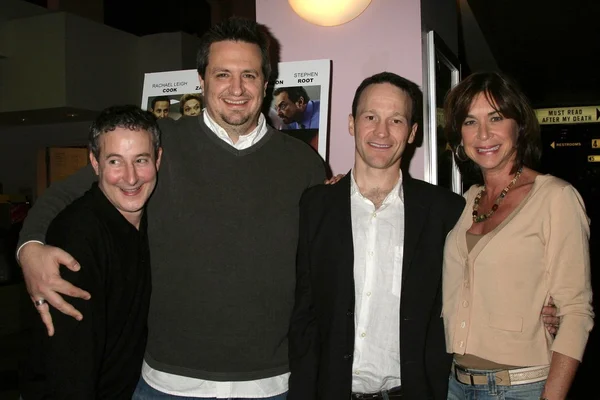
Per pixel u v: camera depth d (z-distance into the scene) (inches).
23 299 239.3
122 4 369.7
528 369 61.6
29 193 367.6
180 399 68.9
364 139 70.9
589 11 229.6
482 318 63.9
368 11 120.3
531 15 236.7
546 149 431.5
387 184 73.2
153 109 120.6
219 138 73.4
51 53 294.7
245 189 72.5
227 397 69.0
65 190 67.8
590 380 161.8
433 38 117.9
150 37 344.5
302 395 69.4
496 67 326.0
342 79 122.6
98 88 313.6
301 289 73.2
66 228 60.0
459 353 65.3
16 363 190.9
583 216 61.5
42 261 56.6
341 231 71.1
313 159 81.4
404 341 67.9
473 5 221.3
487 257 64.1
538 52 301.4
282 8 127.1
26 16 327.3
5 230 256.1
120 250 63.1
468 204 73.2
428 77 118.0
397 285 70.5
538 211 62.4
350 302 69.1
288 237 73.9
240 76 72.1
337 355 68.5
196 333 68.9
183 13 372.8
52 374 57.2
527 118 67.6
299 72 111.0
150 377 70.7
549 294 62.4
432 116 117.4
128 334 66.1
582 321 58.6
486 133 67.4
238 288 69.7
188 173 71.8
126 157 62.1
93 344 58.7
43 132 365.7
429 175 118.0
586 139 424.2
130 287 64.6
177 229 70.3
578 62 323.3
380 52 119.6
